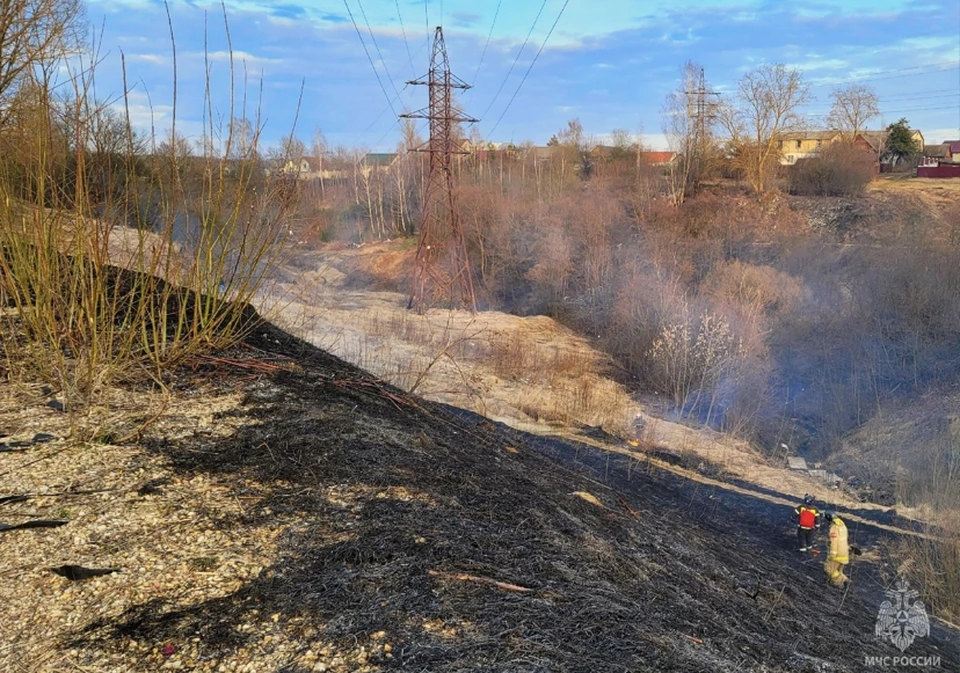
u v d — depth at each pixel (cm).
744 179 5500
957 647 743
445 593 366
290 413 583
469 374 1695
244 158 625
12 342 569
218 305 675
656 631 395
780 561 920
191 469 464
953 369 2159
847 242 3903
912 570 983
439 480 532
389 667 300
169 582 348
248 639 312
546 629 352
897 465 1648
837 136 6944
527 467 755
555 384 1912
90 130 532
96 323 590
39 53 524
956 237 2936
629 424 1670
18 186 545
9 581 335
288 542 395
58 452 458
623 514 721
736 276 2891
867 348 2428
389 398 743
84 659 292
